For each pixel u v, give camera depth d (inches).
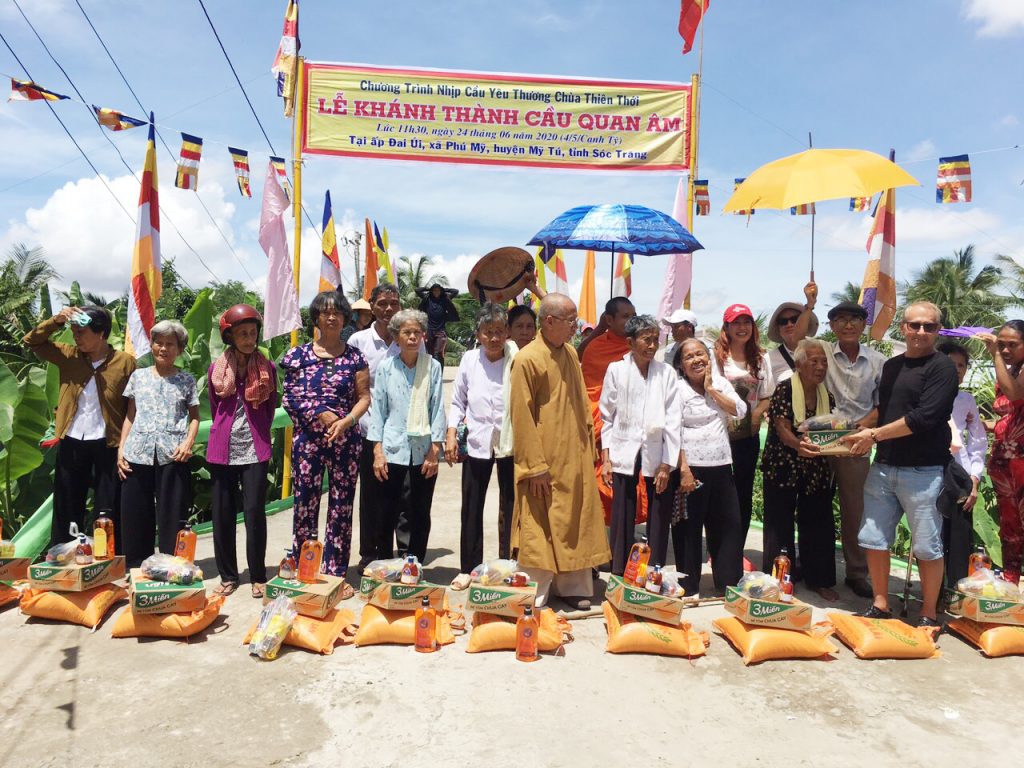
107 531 170.4
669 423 177.8
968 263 1520.7
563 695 133.7
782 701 133.9
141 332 255.6
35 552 206.5
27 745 114.9
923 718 128.8
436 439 184.7
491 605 150.5
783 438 183.6
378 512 189.9
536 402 169.9
